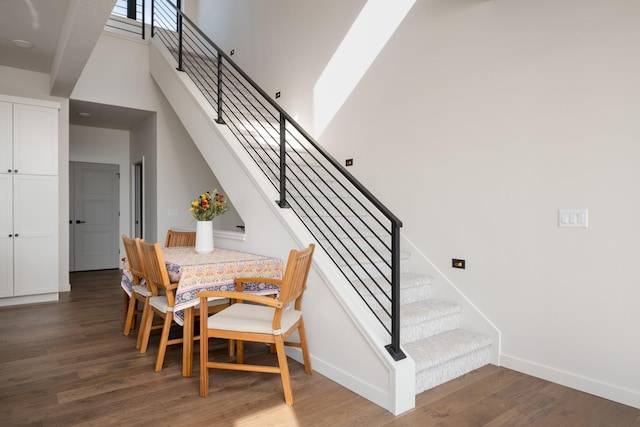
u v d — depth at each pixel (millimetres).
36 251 4473
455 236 3166
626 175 2277
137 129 6859
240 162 3533
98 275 6473
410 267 3479
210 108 4219
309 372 2680
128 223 7328
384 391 2238
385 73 3771
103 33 5477
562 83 2539
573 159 2492
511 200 2805
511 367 2803
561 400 2342
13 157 4312
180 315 2703
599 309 2393
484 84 2963
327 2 4438
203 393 2346
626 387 2287
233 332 2336
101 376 2596
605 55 2354
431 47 3352
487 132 2945
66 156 5207
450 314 3027
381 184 3811
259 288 2984
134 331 3527
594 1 2398
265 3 5426
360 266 2857
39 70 5012
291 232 2951
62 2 3354
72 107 5625
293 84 4906
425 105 3396
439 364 2535
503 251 2855
